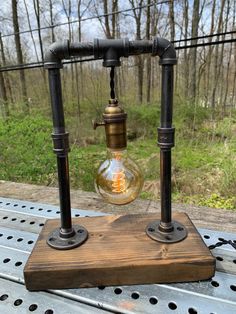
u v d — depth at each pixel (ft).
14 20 23.16
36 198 3.15
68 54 1.58
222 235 2.10
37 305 1.50
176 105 14.85
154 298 1.52
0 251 1.95
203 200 8.21
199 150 11.37
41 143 9.05
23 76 21.81
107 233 1.90
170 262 1.61
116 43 1.56
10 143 8.93
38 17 25.89
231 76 24.54
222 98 20.34
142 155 12.25
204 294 1.54
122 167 1.86
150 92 25.03
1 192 3.36
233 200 8.00
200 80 22.48
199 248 1.72
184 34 25.49
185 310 1.42
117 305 1.47
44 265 1.62
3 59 25.29
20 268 1.78
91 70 22.12
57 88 1.61
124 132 1.78
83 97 21.22
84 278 1.62
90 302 1.51
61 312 1.45
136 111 16.79
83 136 14.79
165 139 1.70
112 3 24.23
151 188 8.77
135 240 1.82
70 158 9.29
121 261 1.63
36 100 15.12
